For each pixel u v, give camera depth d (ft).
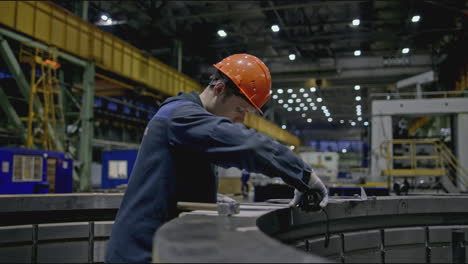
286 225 4.96
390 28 75.87
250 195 58.90
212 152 4.03
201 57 87.61
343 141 154.81
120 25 75.77
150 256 4.23
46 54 44.57
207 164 4.83
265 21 76.59
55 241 8.55
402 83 29.94
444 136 29.45
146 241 4.29
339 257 6.15
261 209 4.70
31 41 40.55
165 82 66.85
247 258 2.12
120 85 59.57
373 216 6.56
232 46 81.92
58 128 45.57
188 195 4.64
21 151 33.40
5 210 7.64
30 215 8.36
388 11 69.05
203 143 4.10
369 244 6.48
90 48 48.29
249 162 3.95
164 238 2.69
